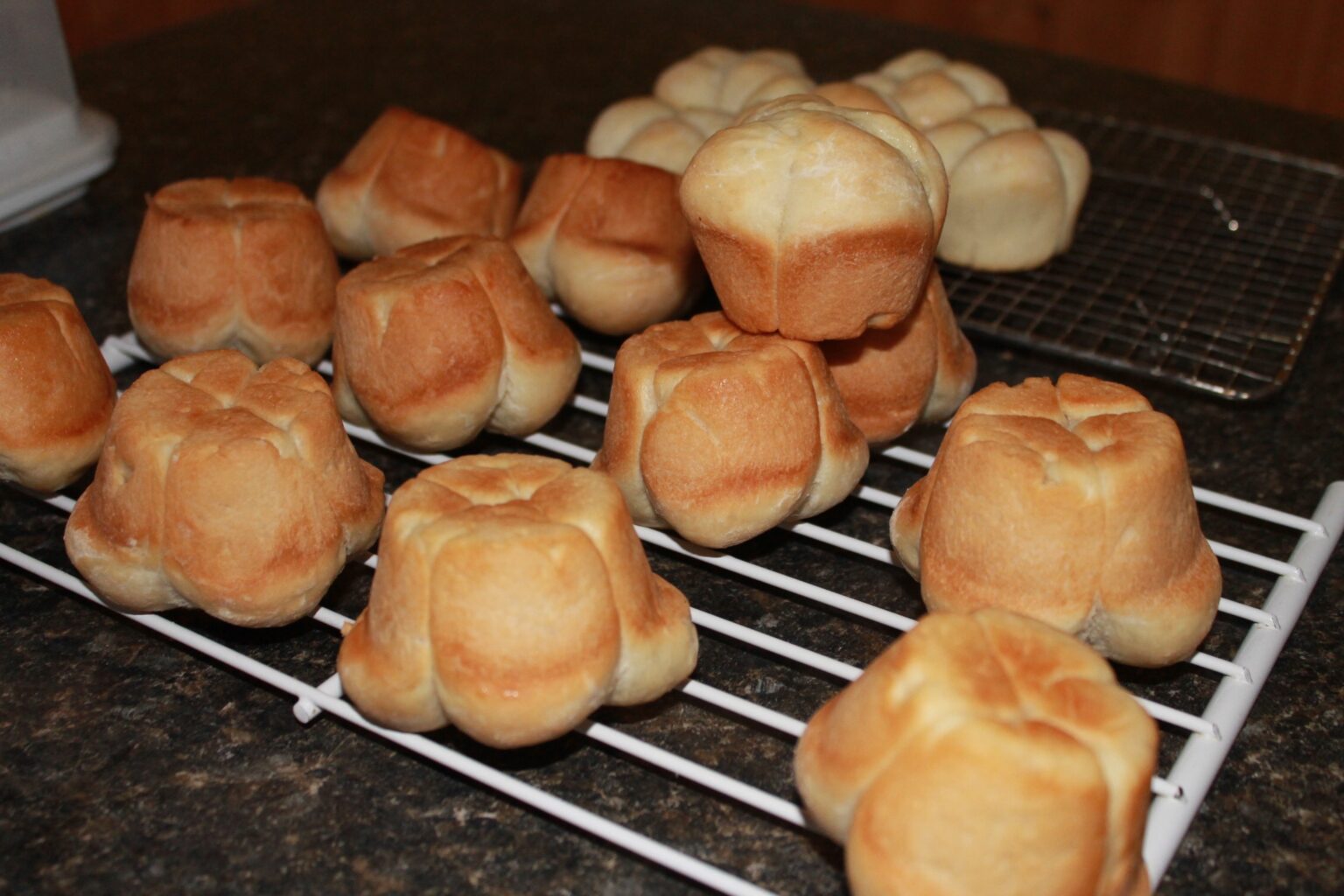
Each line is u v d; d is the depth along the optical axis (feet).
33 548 1.45
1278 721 1.25
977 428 1.24
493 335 1.46
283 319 1.59
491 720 1.12
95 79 2.52
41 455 1.39
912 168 1.38
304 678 1.29
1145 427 1.24
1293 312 1.79
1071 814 0.99
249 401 1.30
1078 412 1.29
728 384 1.31
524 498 1.21
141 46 2.71
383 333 1.44
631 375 1.36
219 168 2.16
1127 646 1.23
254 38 2.77
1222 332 1.74
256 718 1.25
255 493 1.24
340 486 1.30
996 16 3.64
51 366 1.39
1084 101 2.41
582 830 1.14
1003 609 1.14
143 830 1.15
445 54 2.67
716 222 1.38
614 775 1.20
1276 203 2.07
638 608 1.18
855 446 1.40
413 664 1.14
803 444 1.34
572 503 1.17
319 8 2.96
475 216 1.79
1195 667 1.32
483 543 1.11
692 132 1.82
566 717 1.13
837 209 1.33
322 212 1.83
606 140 1.89
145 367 1.73
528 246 1.70
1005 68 2.55
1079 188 1.91
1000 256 1.88
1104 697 1.05
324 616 1.31
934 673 1.05
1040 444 1.22
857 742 1.06
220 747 1.22
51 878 1.11
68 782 1.19
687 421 1.31
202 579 1.24
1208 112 2.37
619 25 2.82
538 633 1.11
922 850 1.01
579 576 1.13
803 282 1.36
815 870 1.13
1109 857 1.02
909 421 1.50
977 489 1.21
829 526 1.48
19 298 1.44
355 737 1.24
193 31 2.81
